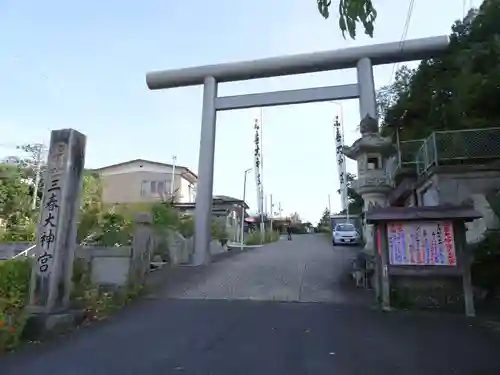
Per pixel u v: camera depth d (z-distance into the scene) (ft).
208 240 55.42
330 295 35.19
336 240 83.30
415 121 58.34
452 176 38.04
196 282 42.01
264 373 16.89
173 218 62.03
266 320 26.86
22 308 26.55
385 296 30.30
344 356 19.11
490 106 42.70
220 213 110.42
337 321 26.45
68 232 28.25
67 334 24.53
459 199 37.42
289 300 33.65
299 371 17.07
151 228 43.88
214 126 57.36
